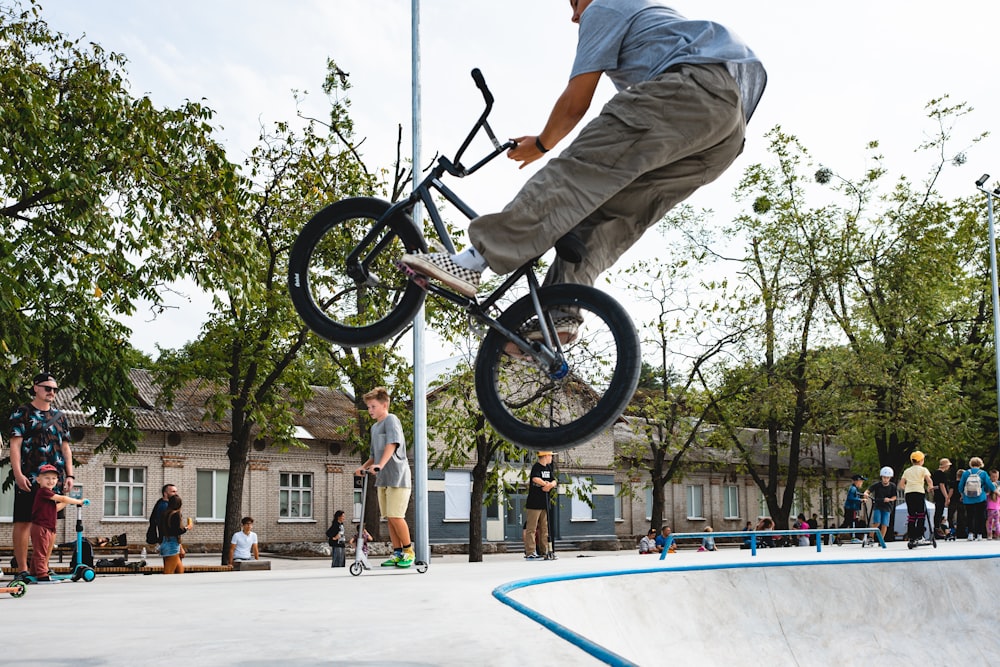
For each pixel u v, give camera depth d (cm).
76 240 1456
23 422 859
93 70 1464
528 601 582
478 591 606
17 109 1327
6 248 1323
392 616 417
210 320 1977
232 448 1972
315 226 404
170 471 3253
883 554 1461
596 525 3822
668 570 866
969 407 2923
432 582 747
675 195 370
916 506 1683
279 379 2111
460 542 3466
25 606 523
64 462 890
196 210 1472
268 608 482
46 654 298
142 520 3175
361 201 398
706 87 341
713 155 363
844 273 2759
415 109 1409
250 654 292
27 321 1521
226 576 987
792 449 2867
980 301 3156
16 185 1396
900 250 2795
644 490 4106
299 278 403
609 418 343
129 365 1873
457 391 2173
